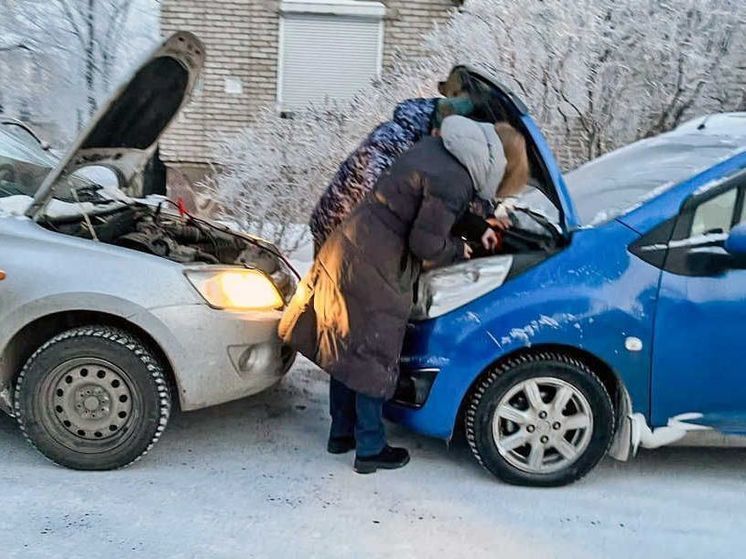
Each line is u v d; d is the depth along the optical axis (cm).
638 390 328
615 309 321
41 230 338
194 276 340
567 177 432
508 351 323
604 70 721
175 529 294
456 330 325
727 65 744
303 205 732
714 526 313
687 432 333
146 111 369
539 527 306
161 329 328
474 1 792
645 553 290
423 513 314
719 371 325
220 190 771
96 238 352
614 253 327
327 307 326
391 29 1159
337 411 368
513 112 336
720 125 422
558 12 721
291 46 1162
